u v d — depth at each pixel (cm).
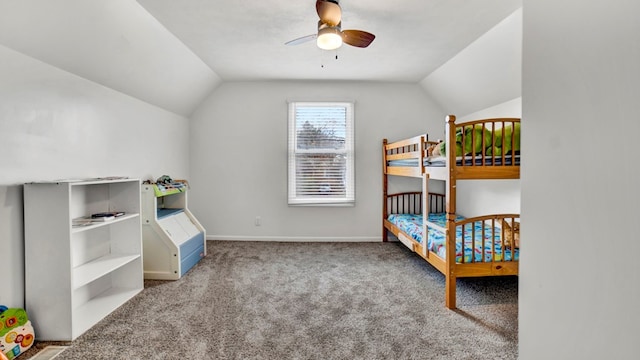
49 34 186
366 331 195
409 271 304
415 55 316
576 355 60
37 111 196
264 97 418
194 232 337
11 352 167
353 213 425
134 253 258
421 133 423
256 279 282
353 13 231
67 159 220
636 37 49
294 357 168
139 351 174
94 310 220
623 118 50
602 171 54
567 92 61
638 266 48
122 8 211
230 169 422
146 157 323
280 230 425
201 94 396
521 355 76
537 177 70
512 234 229
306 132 423
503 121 223
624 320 51
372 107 420
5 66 176
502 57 275
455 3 217
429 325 202
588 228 57
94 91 247
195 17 237
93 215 230
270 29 259
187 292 254
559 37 63
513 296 246
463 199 412
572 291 60
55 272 185
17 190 184
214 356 169
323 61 335
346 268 312
